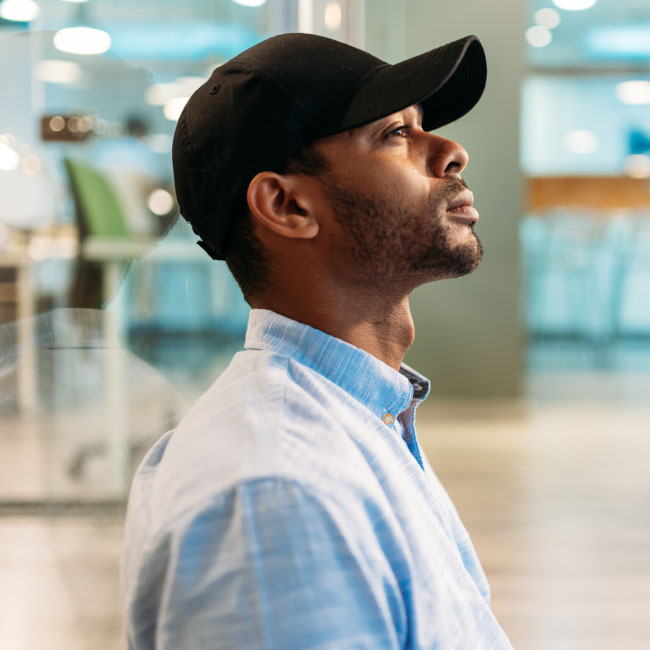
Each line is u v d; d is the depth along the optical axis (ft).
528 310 17.16
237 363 1.94
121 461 5.61
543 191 16.89
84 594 5.56
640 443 11.16
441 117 2.40
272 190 1.94
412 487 1.85
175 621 1.50
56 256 4.95
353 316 2.02
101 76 4.76
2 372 5.16
